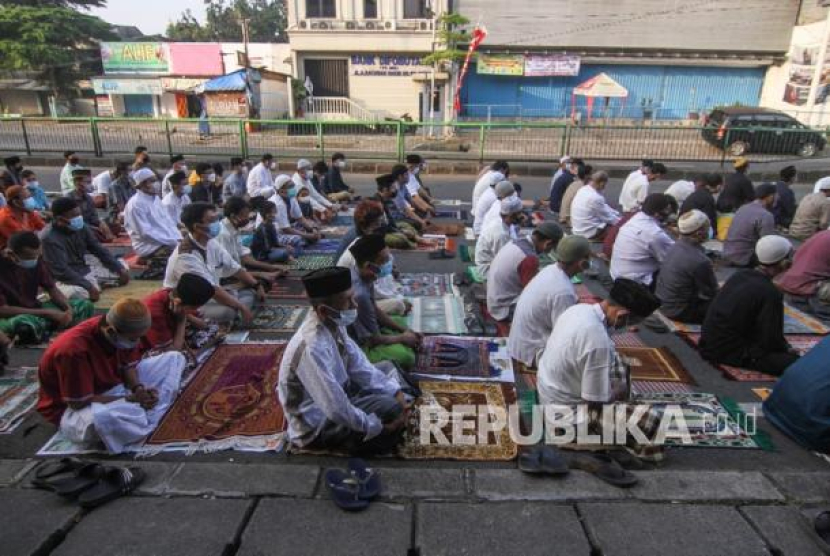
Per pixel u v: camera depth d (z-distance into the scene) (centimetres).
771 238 395
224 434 327
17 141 1541
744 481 288
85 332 311
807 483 287
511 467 300
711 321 422
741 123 1675
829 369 315
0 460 301
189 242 477
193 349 432
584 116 2384
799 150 1511
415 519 261
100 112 2675
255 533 252
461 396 367
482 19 2291
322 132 1465
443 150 1630
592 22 2297
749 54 2316
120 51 2639
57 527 252
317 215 908
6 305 450
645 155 1543
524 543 247
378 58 2242
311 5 2194
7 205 569
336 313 292
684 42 2320
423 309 530
